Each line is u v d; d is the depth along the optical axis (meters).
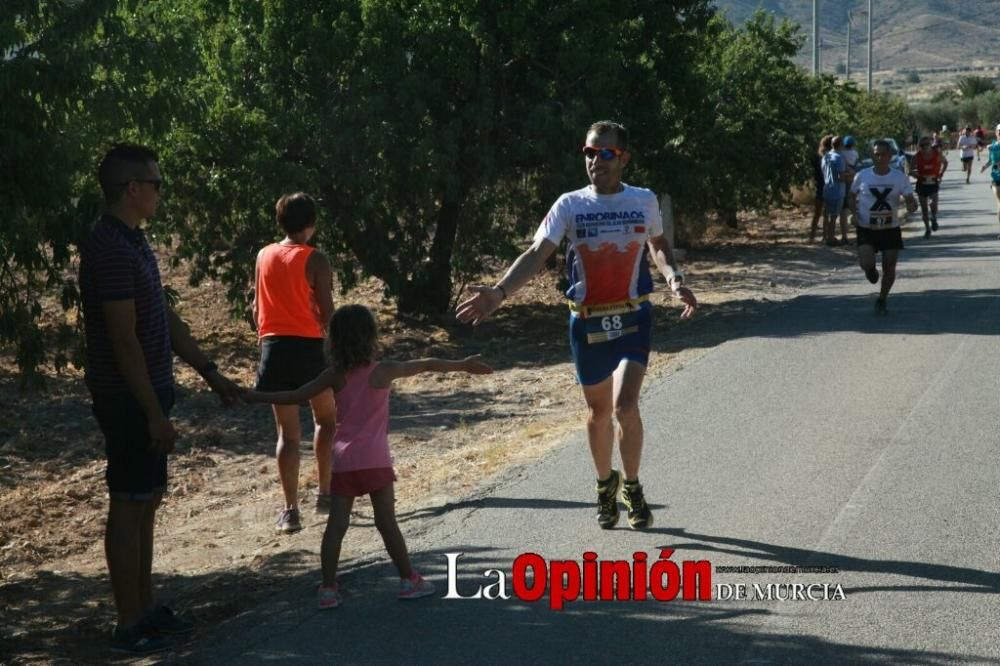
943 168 22.80
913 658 4.82
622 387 6.27
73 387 12.40
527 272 6.14
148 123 7.32
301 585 6.17
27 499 8.96
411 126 14.41
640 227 6.17
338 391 5.73
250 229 14.42
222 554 7.38
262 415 11.27
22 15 6.59
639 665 4.89
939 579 5.66
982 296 14.55
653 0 15.59
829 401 9.42
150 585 5.83
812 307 14.65
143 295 5.38
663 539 6.41
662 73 16.08
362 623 5.51
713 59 21.69
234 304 15.12
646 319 6.35
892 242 13.42
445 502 7.41
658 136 15.89
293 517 7.58
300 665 5.07
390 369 5.70
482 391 11.83
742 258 20.89
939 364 10.63
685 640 5.12
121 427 5.43
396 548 5.73
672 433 8.66
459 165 14.95
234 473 9.48
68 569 7.54
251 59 14.53
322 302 7.35
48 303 15.81
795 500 6.95
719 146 20.08
